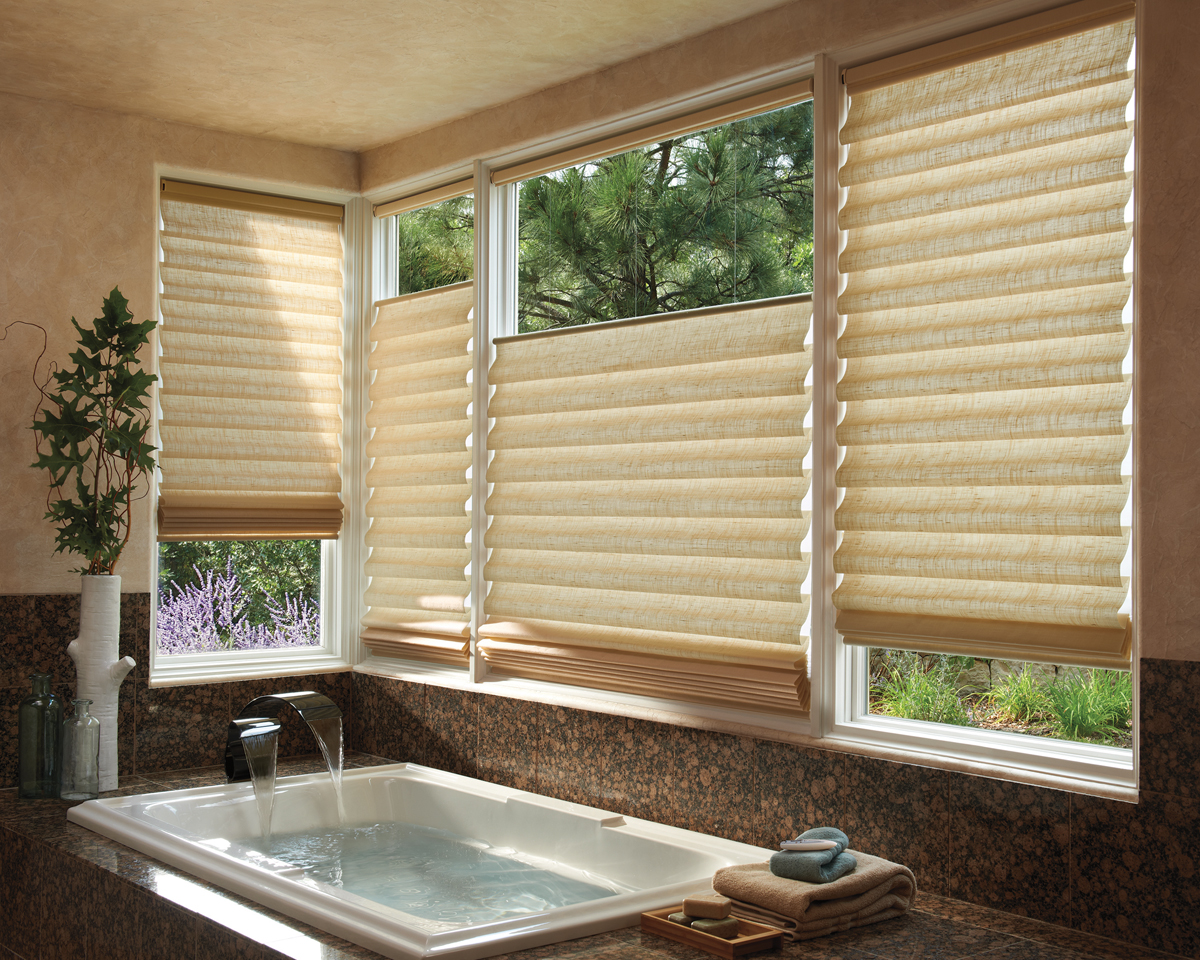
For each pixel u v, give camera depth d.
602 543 3.69
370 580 4.69
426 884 3.22
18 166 3.93
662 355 3.56
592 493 3.75
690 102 3.53
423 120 4.27
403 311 4.56
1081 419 2.67
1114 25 2.67
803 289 3.68
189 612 5.22
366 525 4.70
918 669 3.62
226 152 4.39
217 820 3.66
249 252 4.52
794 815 3.05
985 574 2.79
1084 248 2.70
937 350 2.93
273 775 3.72
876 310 3.03
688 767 3.32
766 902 2.47
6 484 3.88
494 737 3.96
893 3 2.98
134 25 3.36
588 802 3.62
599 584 3.70
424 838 3.75
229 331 4.45
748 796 3.16
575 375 3.83
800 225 3.70
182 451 4.31
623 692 3.65
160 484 4.28
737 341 3.37
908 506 2.94
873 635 2.96
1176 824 2.37
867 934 2.46
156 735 4.16
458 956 2.27
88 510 3.78
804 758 3.03
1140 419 2.47
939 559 2.88
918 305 2.96
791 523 3.24
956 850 2.72
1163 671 2.41
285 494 4.55
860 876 2.54
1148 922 2.40
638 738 3.47
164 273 4.34
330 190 4.65
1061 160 2.74
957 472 2.85
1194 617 2.37
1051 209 2.75
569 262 4.24
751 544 3.29
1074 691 3.36
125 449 3.82
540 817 3.51
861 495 3.05
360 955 2.31
